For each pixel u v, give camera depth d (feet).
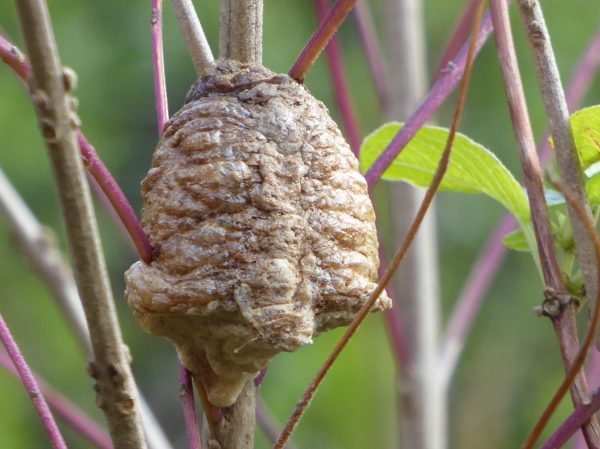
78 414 0.60
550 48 0.39
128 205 0.36
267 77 0.38
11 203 0.64
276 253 0.36
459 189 0.47
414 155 0.46
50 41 0.29
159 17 0.42
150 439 0.56
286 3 1.62
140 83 1.62
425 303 0.69
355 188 0.38
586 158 0.41
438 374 0.67
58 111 0.29
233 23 0.40
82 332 0.63
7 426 1.54
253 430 0.40
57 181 0.30
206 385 0.38
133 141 1.64
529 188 0.38
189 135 0.37
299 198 0.37
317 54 0.39
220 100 0.38
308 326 0.36
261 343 0.36
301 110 0.38
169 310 0.36
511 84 0.39
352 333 0.34
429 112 0.42
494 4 0.39
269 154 0.37
